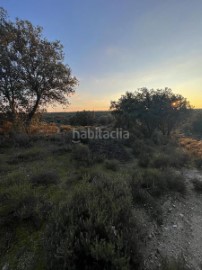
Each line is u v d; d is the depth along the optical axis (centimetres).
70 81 1898
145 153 1080
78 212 354
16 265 300
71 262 268
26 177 615
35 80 1659
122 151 1102
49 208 434
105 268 266
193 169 940
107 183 501
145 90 1983
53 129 1967
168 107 1908
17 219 394
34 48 1658
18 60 1548
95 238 289
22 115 1697
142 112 1909
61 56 1828
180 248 378
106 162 835
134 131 1847
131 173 731
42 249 329
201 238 416
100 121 3562
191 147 1592
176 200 581
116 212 360
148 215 473
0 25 1442
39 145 1151
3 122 1523
